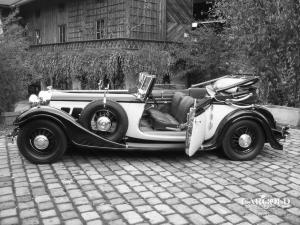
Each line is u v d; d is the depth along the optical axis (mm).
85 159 5879
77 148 6453
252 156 5949
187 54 14469
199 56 14391
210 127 5922
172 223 3711
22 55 9586
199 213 3953
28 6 22469
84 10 17844
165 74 14500
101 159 5895
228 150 5883
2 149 6480
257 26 8828
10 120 8828
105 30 16500
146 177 5074
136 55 13531
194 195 4449
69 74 15109
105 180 4930
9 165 5547
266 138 6008
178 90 7160
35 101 6016
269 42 8914
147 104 6824
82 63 14367
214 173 5293
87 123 5633
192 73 15500
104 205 4117
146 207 4078
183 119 6008
